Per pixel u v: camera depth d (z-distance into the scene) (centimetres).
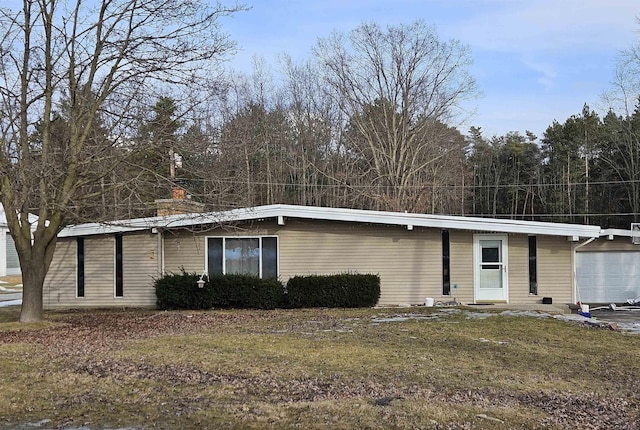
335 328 1255
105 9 1348
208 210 1573
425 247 1805
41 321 1384
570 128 5206
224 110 4694
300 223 1836
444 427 585
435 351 987
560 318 1409
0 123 1291
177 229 1833
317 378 788
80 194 1406
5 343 1079
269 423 597
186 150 1414
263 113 3803
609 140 4712
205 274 1797
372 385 748
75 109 1347
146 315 1570
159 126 1375
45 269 1411
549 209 5191
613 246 2438
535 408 667
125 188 1384
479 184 5634
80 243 1875
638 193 4216
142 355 943
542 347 1052
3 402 680
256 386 748
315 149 4041
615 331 1277
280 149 3941
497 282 1781
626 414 655
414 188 3931
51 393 720
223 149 1522
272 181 3859
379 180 3994
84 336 1169
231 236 1853
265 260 1842
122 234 1864
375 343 1055
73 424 604
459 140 4641
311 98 4078
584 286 2442
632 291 2416
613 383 800
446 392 721
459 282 1788
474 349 1016
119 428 590
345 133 4122
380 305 1783
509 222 1722
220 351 976
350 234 1823
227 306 1747
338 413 626
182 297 1733
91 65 1361
